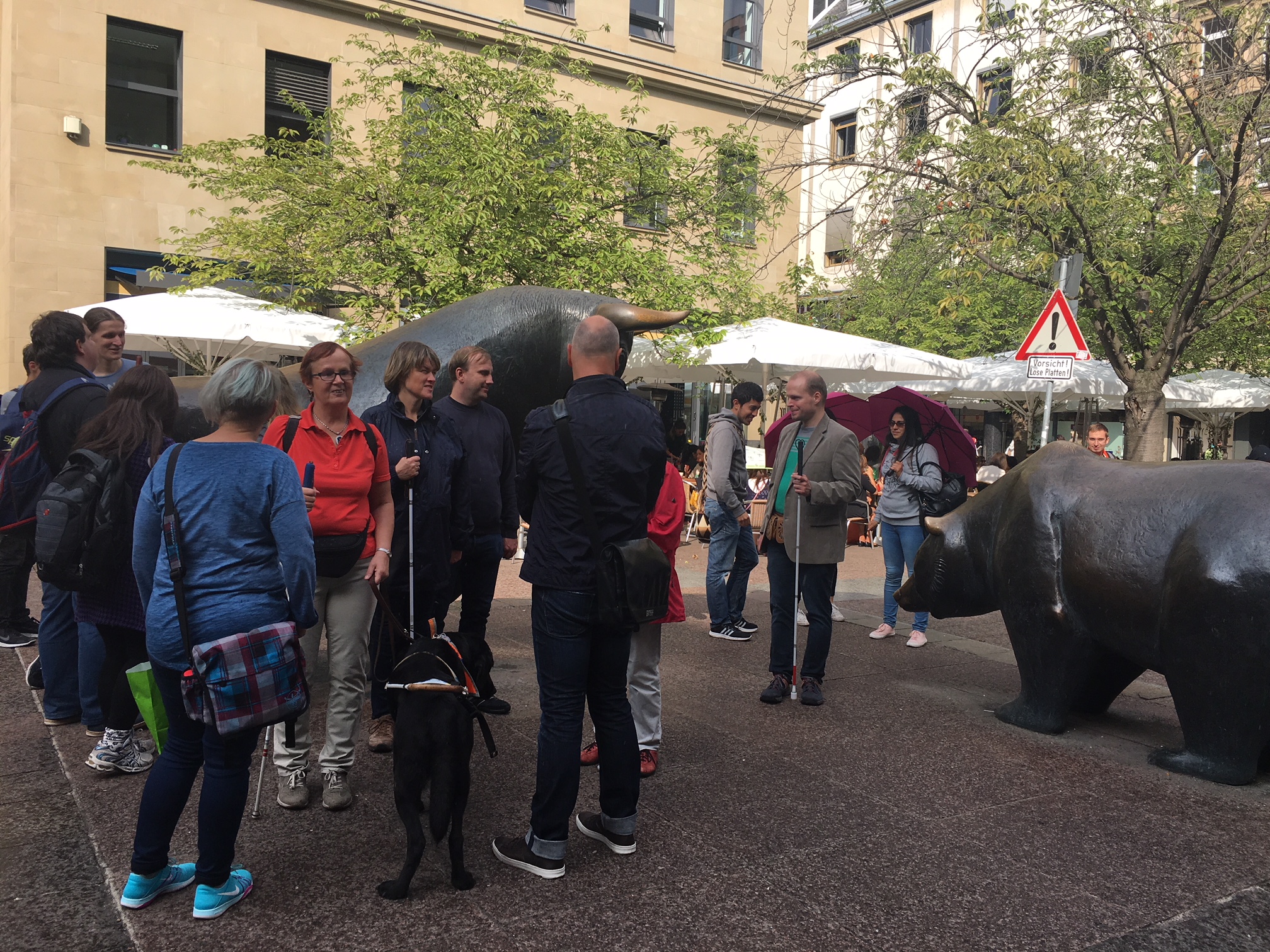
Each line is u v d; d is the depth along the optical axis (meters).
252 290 12.83
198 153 11.95
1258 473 4.12
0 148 15.01
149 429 3.58
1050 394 7.23
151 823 2.69
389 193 11.48
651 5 20.81
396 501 4.10
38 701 4.71
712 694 5.30
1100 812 3.71
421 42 12.48
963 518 5.41
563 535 3.03
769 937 2.68
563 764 2.99
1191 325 12.30
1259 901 3.00
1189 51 11.34
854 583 9.86
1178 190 12.17
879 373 11.72
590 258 11.55
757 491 13.52
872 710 5.10
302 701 2.66
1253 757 4.05
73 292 14.62
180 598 2.56
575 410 3.08
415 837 2.79
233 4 15.82
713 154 13.38
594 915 2.78
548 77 12.43
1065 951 2.66
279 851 3.14
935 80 11.25
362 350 5.54
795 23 22.62
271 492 2.67
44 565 3.36
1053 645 4.69
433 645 3.07
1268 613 3.87
